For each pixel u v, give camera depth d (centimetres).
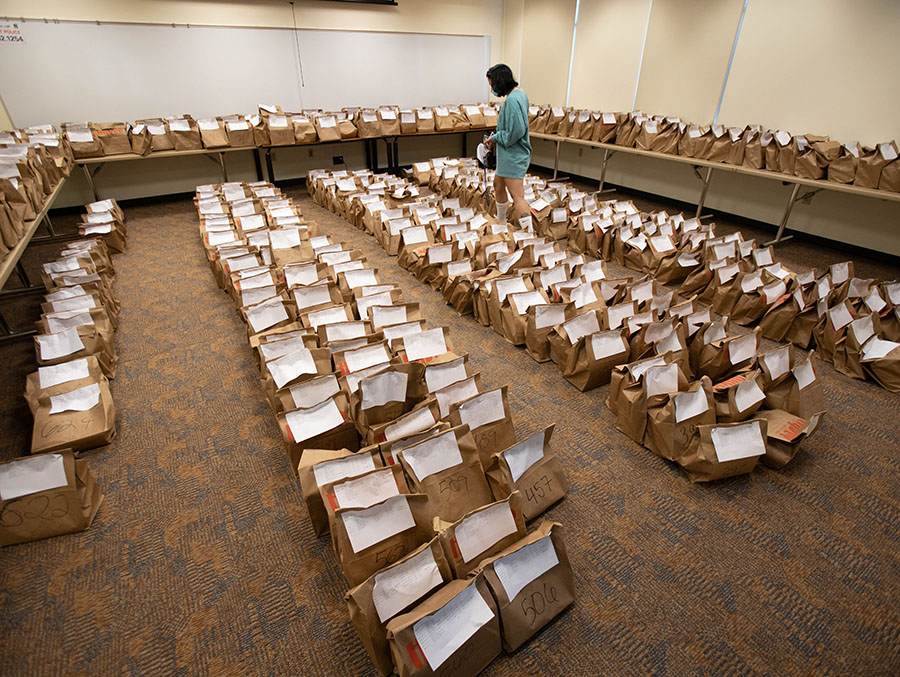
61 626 115
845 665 107
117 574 127
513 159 332
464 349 230
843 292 229
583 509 145
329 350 170
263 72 512
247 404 191
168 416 184
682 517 142
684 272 279
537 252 275
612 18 485
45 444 160
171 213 465
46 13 405
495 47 642
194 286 296
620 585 123
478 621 99
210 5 464
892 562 130
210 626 115
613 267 311
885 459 164
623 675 105
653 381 161
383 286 225
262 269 238
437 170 489
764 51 369
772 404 170
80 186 463
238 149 465
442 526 108
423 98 619
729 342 180
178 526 140
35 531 134
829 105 341
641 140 438
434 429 132
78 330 200
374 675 105
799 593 122
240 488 153
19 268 288
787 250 361
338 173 482
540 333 214
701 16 405
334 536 113
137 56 450
